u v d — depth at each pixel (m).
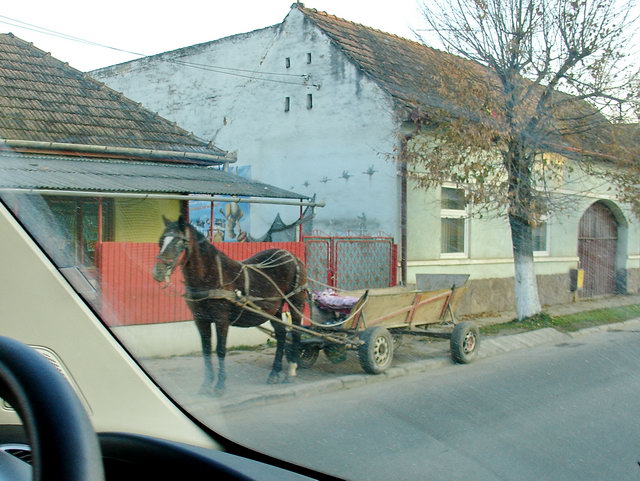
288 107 13.55
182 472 2.21
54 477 1.10
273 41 13.85
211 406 2.86
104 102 11.84
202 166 11.64
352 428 2.54
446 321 4.31
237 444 2.48
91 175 8.51
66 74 12.20
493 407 2.30
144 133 11.48
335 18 14.09
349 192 11.99
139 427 2.50
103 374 2.47
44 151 9.60
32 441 1.14
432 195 9.16
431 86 6.50
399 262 10.16
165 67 16.83
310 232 12.52
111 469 2.35
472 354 3.02
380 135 11.35
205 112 15.91
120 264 4.80
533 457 1.94
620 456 1.86
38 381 1.21
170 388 2.71
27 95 11.00
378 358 4.06
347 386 3.48
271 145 13.84
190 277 4.91
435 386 2.80
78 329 2.46
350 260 9.90
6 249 2.36
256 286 5.22
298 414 2.90
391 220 10.96
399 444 2.31
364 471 2.12
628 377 2.12
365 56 12.45
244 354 4.75
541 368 2.37
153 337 4.38
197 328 4.68
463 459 2.07
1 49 12.05
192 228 5.09
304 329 4.93
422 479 2.03
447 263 8.80
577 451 1.91
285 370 4.13
